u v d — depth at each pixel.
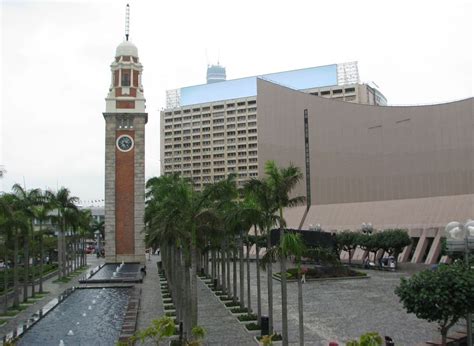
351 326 26.31
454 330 24.11
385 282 45.72
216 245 33.00
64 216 58.34
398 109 80.31
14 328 29.44
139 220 78.12
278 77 160.75
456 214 63.47
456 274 16.72
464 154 72.12
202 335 20.38
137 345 24.12
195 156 174.38
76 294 44.91
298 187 89.56
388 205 74.94
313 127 89.69
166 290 44.78
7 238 37.91
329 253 53.44
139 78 81.75
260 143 97.25
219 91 177.62
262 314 30.58
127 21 84.06
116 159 79.19
